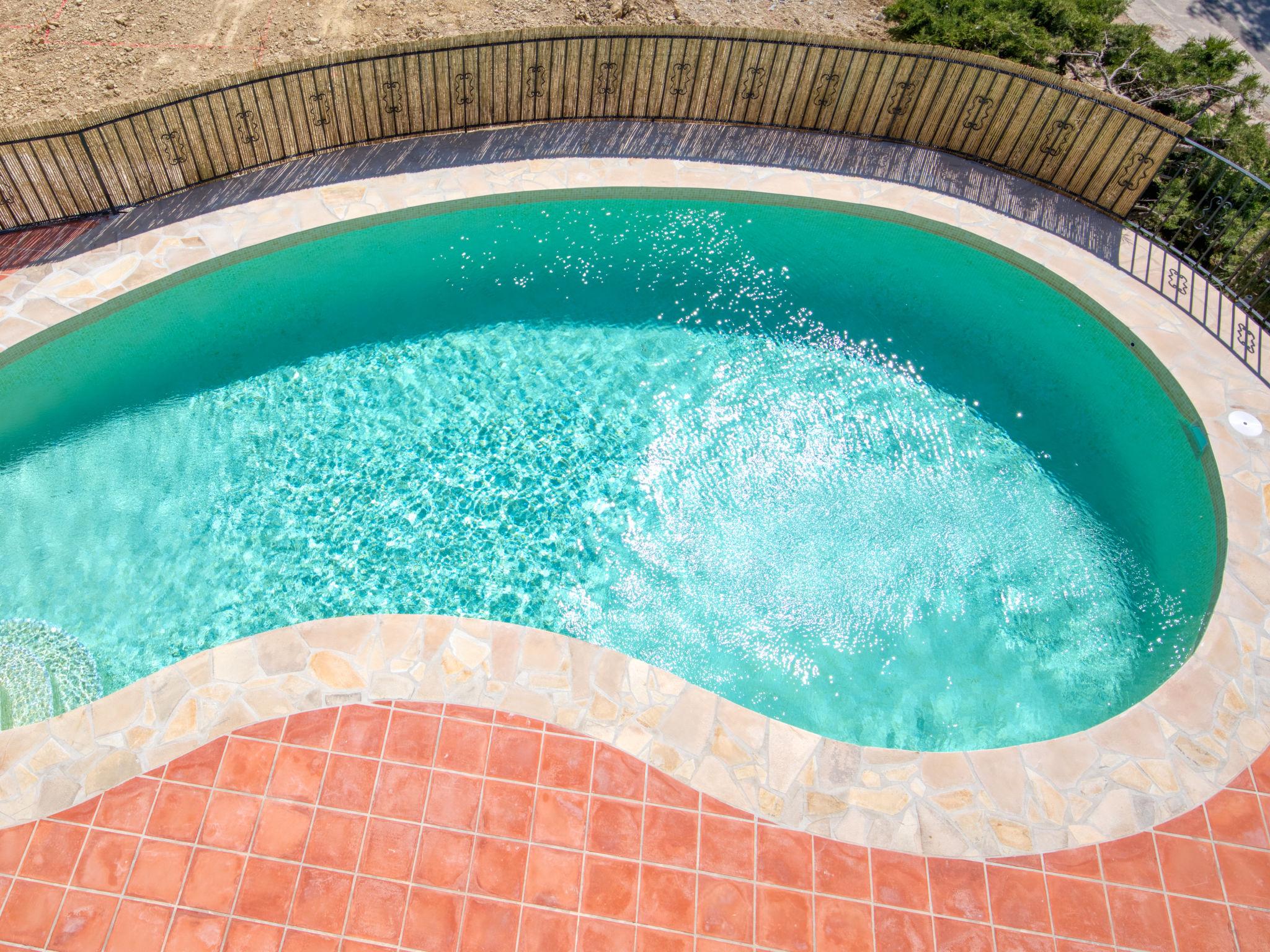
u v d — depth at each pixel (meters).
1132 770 6.55
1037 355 9.34
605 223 10.09
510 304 9.63
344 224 9.45
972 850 6.23
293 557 8.01
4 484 8.18
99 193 9.32
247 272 9.41
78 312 8.70
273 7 11.65
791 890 6.09
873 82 9.85
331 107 9.71
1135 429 8.90
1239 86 10.80
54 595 7.71
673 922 5.98
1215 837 6.29
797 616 7.91
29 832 6.20
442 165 9.98
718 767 6.56
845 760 6.61
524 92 10.09
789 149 10.29
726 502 8.53
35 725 6.62
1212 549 7.86
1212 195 9.94
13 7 11.47
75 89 10.80
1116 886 6.11
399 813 6.33
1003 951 5.90
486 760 6.54
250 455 8.55
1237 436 8.23
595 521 8.34
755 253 10.03
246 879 6.08
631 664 7.05
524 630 7.18
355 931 5.92
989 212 9.83
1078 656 7.66
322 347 9.23
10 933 5.87
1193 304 9.16
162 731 6.61
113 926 5.91
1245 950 5.91
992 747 7.20
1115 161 9.48
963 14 11.23
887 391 9.17
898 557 8.26
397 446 8.66
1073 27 11.25
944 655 7.73
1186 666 7.04
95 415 8.65
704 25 11.65
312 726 6.65
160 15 11.52
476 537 8.18
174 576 7.87
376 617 7.21
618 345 9.39
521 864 6.16
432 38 11.36
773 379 9.22
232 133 9.49
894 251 9.99
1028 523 8.42
